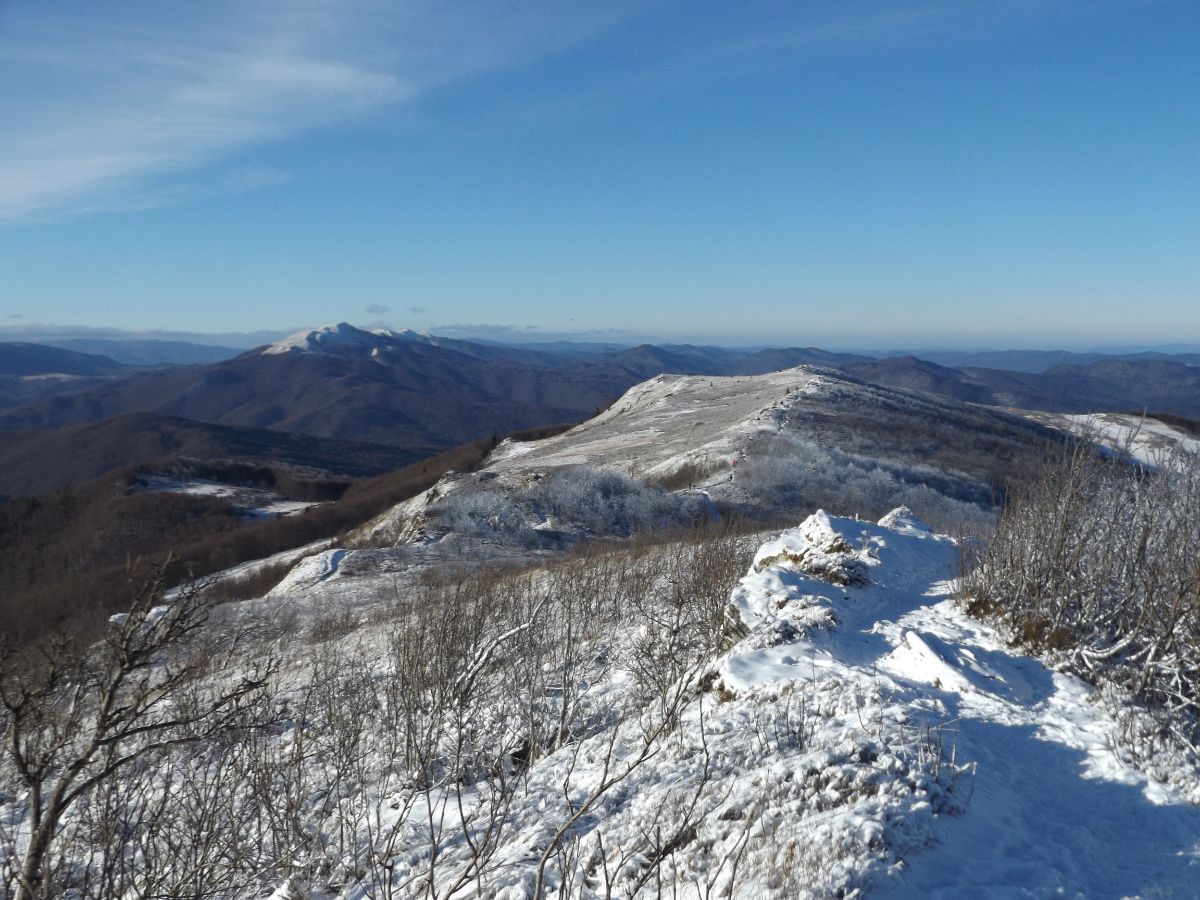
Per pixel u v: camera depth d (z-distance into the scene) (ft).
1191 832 20.75
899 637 35.96
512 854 22.29
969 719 27.14
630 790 24.68
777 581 41.47
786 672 31.19
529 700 39.91
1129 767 24.29
